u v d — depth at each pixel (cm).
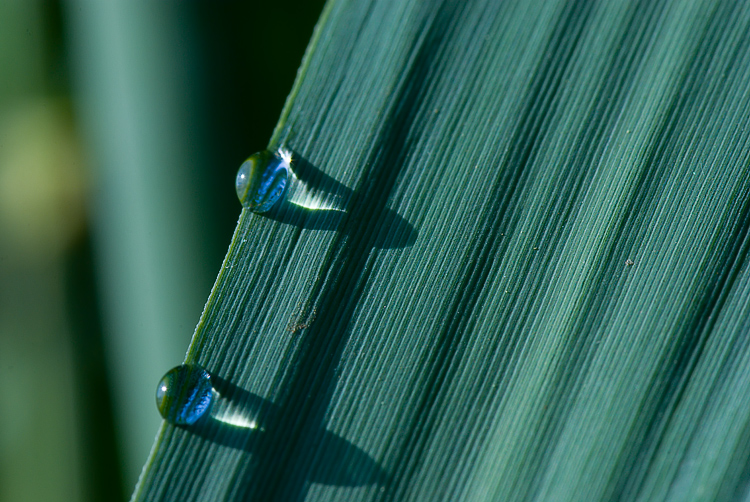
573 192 12
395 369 12
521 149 12
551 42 12
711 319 12
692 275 12
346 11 12
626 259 12
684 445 12
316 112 12
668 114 12
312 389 12
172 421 12
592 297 12
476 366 12
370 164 12
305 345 12
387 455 12
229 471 12
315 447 12
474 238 12
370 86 12
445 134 12
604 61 12
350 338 12
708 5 12
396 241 12
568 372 12
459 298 12
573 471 12
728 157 12
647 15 12
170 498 12
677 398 12
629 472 12
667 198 12
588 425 12
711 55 12
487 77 12
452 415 12
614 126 12
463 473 12
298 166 12
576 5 12
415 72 12
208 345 12
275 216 12
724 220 12
